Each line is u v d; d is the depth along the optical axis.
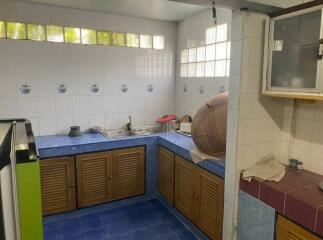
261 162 1.94
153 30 3.28
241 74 1.75
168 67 3.46
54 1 2.60
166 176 2.86
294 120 1.93
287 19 1.60
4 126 1.50
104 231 2.49
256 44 1.76
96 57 3.02
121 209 2.88
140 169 2.97
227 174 1.93
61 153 2.53
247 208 1.80
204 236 2.31
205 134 2.15
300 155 1.91
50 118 2.90
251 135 1.87
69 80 2.93
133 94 3.29
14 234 0.84
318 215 1.33
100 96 3.11
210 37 2.84
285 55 1.64
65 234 2.43
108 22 3.02
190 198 2.46
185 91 3.34
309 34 1.49
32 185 1.25
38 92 2.81
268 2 1.64
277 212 1.58
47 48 2.78
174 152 2.66
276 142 2.00
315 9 1.41
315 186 1.60
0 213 0.79
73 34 2.88
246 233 1.84
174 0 1.59
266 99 1.88
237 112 1.80
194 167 2.35
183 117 3.24
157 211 2.85
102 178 2.77
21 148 1.28
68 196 2.63
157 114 3.48
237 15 1.74
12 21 2.61
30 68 2.74
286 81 1.65
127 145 2.84
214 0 1.57
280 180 1.70
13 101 2.71
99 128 3.11
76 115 3.02
